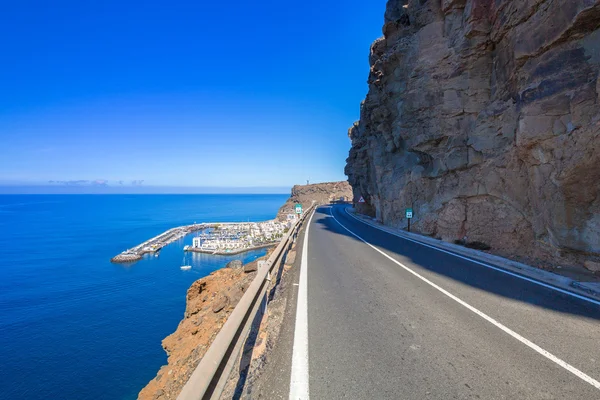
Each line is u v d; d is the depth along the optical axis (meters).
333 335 3.95
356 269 7.87
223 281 9.45
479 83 11.07
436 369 3.13
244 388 2.80
